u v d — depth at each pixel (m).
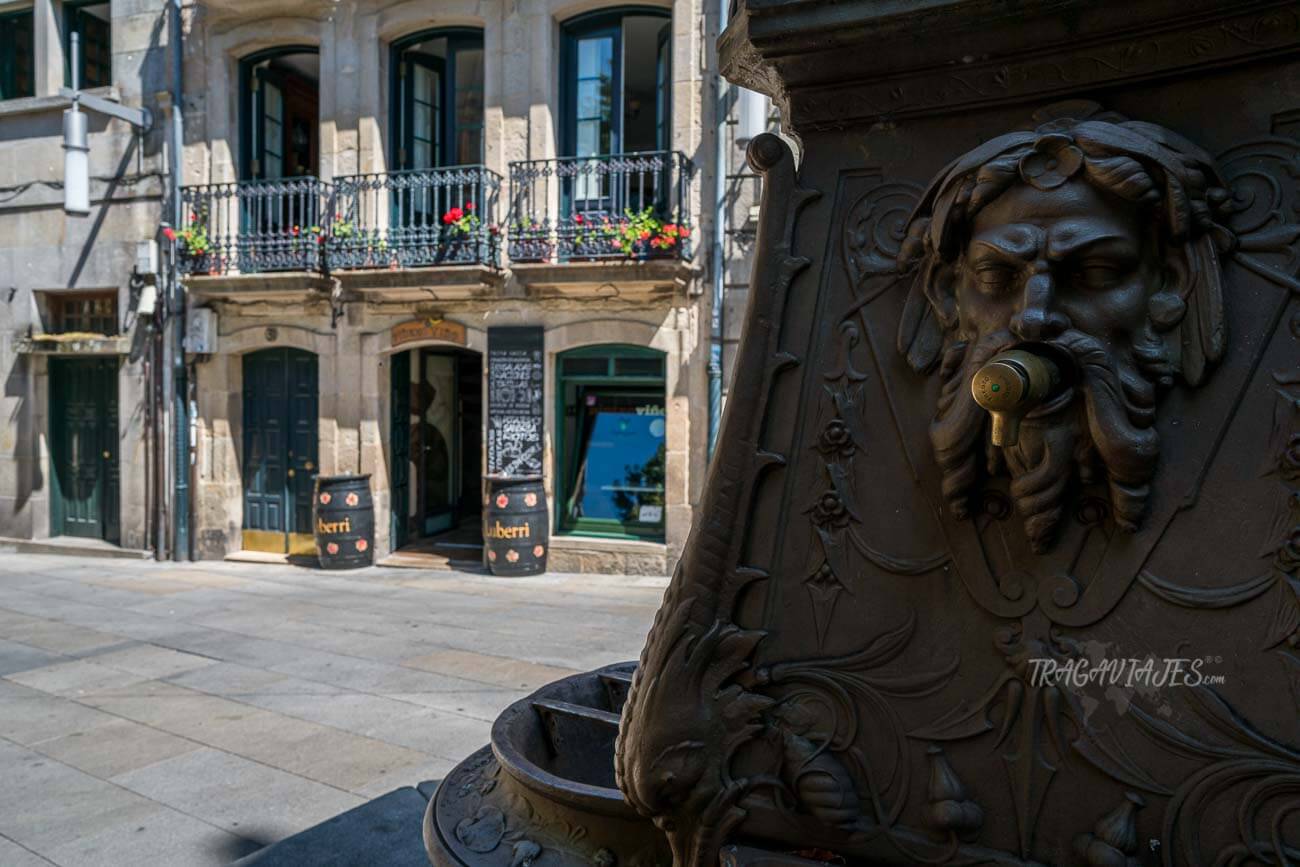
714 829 0.97
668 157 8.77
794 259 0.99
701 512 1.01
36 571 9.72
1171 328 0.78
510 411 9.37
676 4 8.67
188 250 10.00
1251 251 0.78
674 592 1.02
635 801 1.01
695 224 8.73
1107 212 0.78
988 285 0.82
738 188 8.62
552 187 9.13
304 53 10.20
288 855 2.10
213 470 10.42
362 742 4.45
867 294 0.95
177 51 10.23
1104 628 0.80
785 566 0.97
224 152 10.26
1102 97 0.85
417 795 2.48
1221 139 0.80
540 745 1.72
